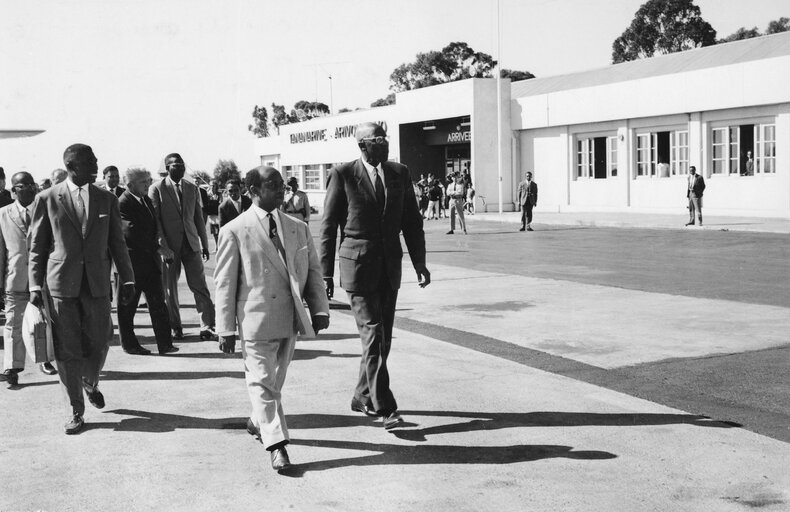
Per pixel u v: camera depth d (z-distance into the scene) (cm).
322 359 801
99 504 443
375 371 567
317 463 503
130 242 830
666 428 561
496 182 3956
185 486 468
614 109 3381
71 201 596
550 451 518
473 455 513
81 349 592
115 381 728
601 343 852
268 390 502
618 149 3428
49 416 622
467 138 4041
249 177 506
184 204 916
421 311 1098
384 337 591
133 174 830
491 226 3012
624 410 605
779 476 471
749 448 519
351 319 1052
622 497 443
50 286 586
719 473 477
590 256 1798
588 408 611
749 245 1927
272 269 500
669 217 2986
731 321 958
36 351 580
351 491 457
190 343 913
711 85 2989
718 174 3052
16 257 723
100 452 532
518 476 476
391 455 515
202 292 930
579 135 3634
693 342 845
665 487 456
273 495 453
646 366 749
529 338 888
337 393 670
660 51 7231
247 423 586
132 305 846
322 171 5572
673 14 7081
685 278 1371
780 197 2831
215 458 517
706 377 706
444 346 847
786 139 2797
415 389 672
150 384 715
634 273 1462
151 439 559
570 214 3475
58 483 476
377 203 575
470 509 430
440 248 2127
